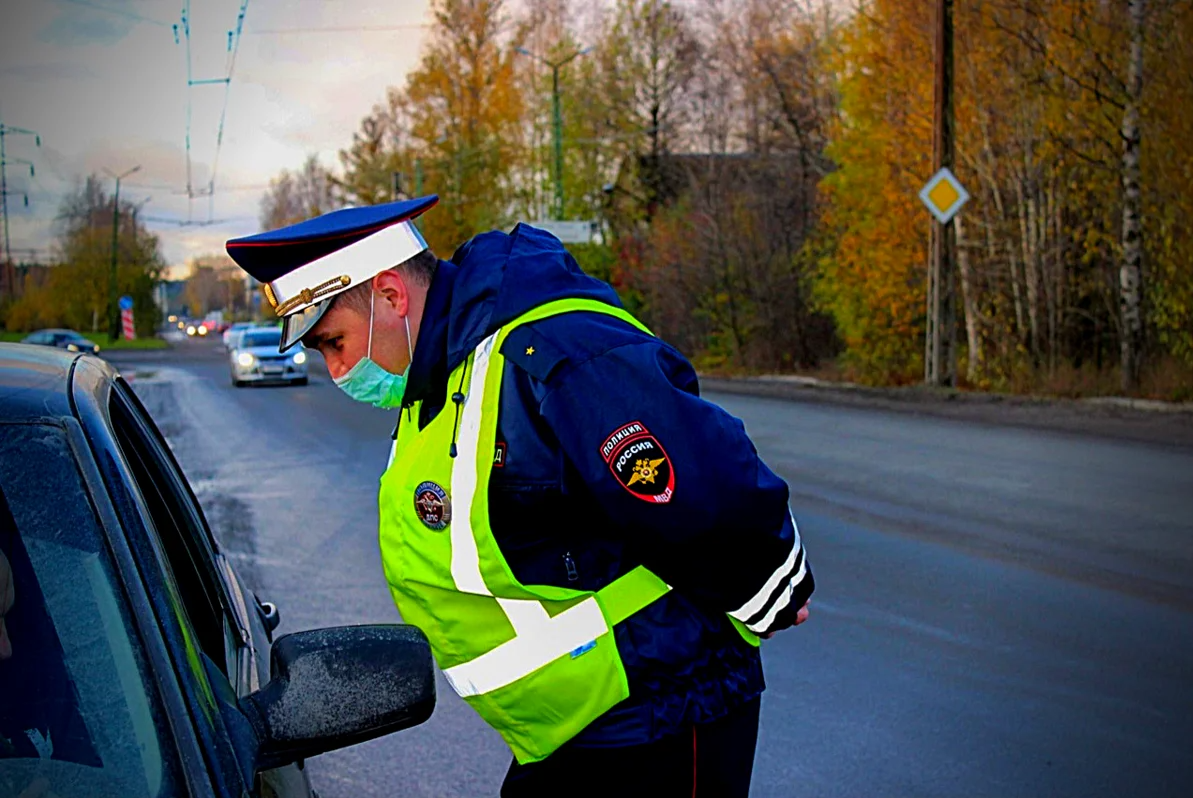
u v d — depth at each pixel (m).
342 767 4.40
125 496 1.63
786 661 5.34
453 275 2.17
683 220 30.31
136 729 1.42
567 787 2.10
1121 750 4.30
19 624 1.48
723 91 37.12
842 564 7.05
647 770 2.04
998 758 4.25
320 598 6.78
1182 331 17.28
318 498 10.32
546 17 44.91
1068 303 19.86
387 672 1.67
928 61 20.38
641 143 39.19
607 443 1.93
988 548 7.34
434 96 43.66
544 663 2.03
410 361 2.15
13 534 1.53
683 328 30.81
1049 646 5.44
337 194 54.19
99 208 78.00
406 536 2.10
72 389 1.79
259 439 15.21
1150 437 12.16
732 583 2.01
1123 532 7.64
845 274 22.16
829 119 28.39
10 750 1.41
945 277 18.86
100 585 1.51
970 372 20.55
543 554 2.05
